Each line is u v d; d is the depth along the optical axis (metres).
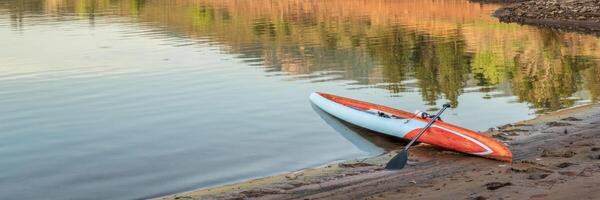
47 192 11.55
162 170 12.75
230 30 47.91
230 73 25.73
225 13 71.81
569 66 26.59
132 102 19.81
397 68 26.92
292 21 56.47
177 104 19.41
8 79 24.73
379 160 12.62
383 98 20.47
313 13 64.38
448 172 11.12
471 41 37.38
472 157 12.32
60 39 42.19
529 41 35.81
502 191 8.91
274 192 10.53
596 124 14.25
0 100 20.48
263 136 15.43
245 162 13.21
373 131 15.38
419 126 14.15
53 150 14.43
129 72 26.34
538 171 10.16
